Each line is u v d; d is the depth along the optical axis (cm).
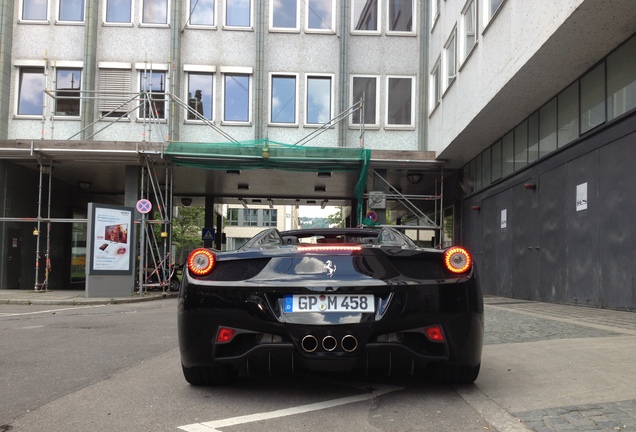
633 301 935
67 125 1977
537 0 1030
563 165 1212
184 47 2025
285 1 2073
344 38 2033
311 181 2206
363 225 1809
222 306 379
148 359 576
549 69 1114
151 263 1953
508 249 1545
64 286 2280
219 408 384
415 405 385
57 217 2219
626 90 966
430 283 379
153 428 342
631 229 944
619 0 841
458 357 382
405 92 2062
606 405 365
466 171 1950
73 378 485
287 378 471
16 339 726
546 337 650
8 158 1770
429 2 2045
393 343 368
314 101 2047
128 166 1842
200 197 2677
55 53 1994
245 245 457
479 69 1399
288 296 376
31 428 344
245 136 2020
